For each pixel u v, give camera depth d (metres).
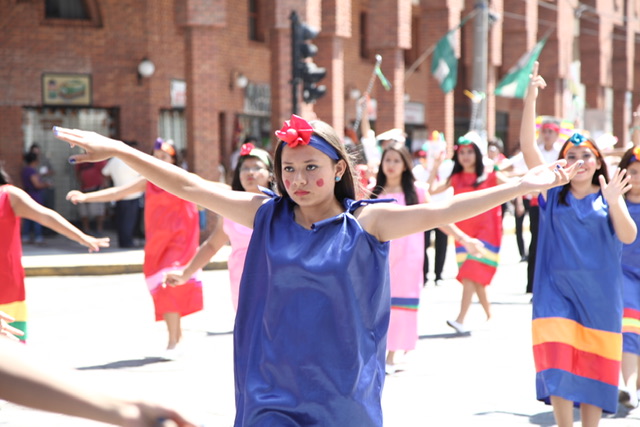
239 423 4.27
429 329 12.77
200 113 23.77
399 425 7.89
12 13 25.53
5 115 25.56
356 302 4.17
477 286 13.03
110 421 2.05
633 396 8.28
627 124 51.75
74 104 26.30
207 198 4.43
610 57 48.38
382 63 29.91
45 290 16.70
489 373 9.95
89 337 12.05
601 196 7.02
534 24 38.88
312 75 20.52
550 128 14.91
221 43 28.80
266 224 4.30
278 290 4.18
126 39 26.75
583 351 6.82
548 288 6.97
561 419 6.79
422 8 31.84
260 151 9.49
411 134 39.22
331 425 4.11
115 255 20.98
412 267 10.08
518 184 4.10
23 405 2.02
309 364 4.11
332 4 26.86
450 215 4.09
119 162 22.05
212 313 14.15
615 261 6.91
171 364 10.34
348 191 4.42
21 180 25.66
